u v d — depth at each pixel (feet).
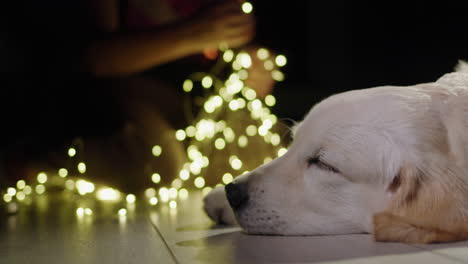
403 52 10.36
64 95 5.51
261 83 5.56
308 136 3.18
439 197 2.92
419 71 10.24
